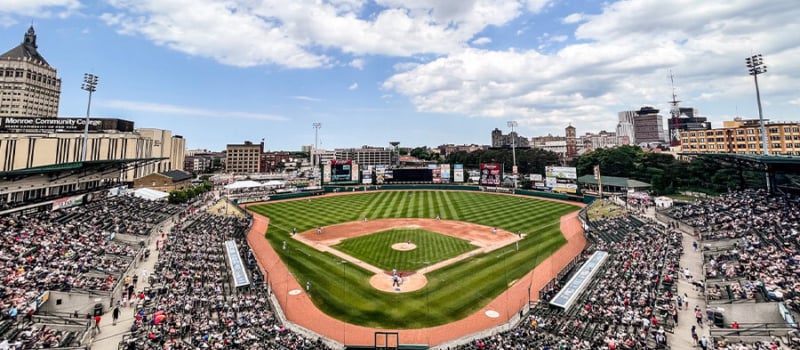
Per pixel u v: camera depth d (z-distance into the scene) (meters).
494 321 26.81
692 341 22.08
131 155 93.50
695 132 117.69
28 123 77.00
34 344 20.00
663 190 90.25
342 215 69.38
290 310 28.67
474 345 22.47
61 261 30.95
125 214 50.88
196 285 30.78
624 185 93.44
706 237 41.44
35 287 25.88
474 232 54.03
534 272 36.66
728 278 29.77
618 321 24.33
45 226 37.72
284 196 93.69
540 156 143.62
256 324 24.91
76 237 37.00
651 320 24.14
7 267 27.92
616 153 111.69
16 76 103.38
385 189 112.62
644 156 108.44
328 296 31.20
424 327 26.08
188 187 105.44
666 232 44.44
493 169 101.31
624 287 29.38
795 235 35.84
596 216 60.19
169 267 34.31
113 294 27.11
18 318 22.20
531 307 28.48
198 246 41.16
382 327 26.12
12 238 32.88
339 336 24.86
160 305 26.70
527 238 50.09
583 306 27.23
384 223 61.56
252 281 33.34
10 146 61.50
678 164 92.56
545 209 73.12
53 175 48.28
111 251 35.59
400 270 37.34
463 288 32.75
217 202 75.44
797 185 48.16
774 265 30.27
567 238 49.84
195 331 23.09
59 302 25.44
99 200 55.56
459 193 101.25
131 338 22.05
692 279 31.08
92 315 25.45
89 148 77.75
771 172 51.41
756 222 41.44
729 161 56.19
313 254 43.22
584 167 119.31
